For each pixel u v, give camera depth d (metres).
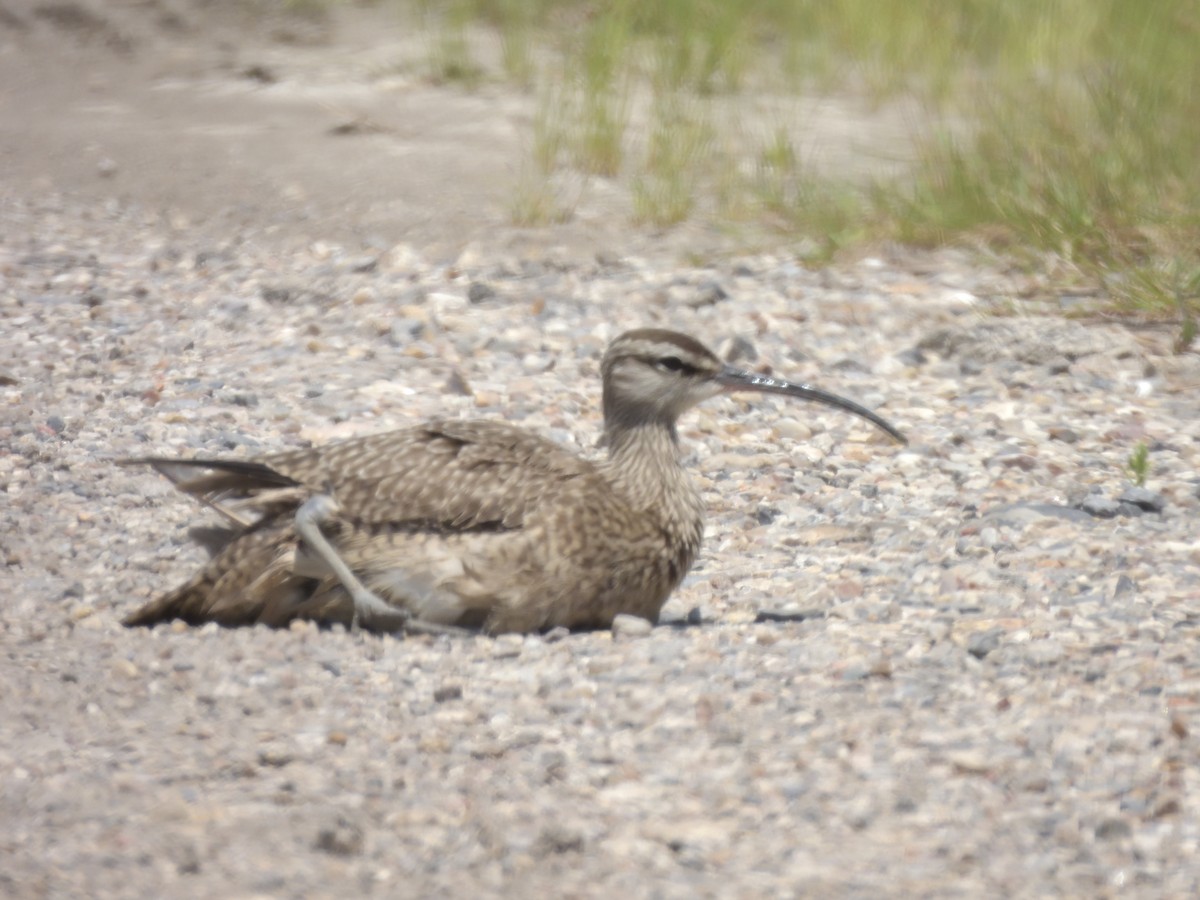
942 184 19.61
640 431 10.23
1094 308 17.06
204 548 10.79
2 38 28.83
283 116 24.67
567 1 28.41
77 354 15.91
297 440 13.52
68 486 12.34
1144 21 22.66
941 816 7.48
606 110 22.70
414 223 20.14
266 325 16.91
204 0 30.34
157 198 21.56
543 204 20.56
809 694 8.73
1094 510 12.27
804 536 11.80
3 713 8.48
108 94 26.16
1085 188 18.62
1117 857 7.16
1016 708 8.53
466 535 9.55
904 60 24.75
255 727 8.35
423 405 14.48
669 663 9.15
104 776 7.78
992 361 15.95
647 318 16.97
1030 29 23.88
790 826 7.41
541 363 15.73
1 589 10.38
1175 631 9.72
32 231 20.33
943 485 13.01
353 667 9.10
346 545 9.59
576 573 9.68
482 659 9.25
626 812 7.53
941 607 10.21
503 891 6.88
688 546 10.17
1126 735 8.20
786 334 16.48
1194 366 15.80
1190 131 19.22
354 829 7.27
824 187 20.23
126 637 9.56
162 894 6.80
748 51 25.55
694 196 20.80
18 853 7.10
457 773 7.88
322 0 30.16
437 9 29.22
